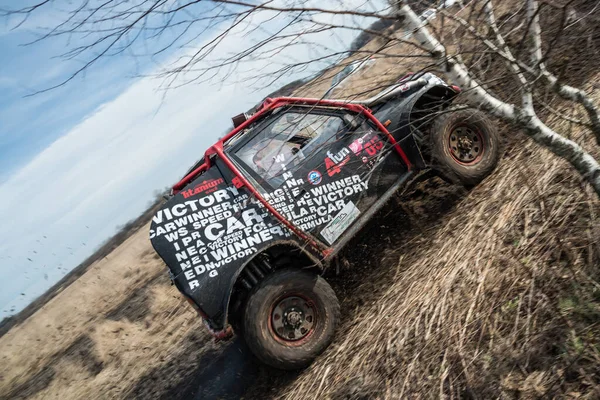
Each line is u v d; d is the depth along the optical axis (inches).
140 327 322.0
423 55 82.4
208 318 147.6
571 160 90.3
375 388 115.5
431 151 168.2
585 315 99.3
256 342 143.6
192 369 212.8
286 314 147.9
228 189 152.2
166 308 334.0
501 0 86.3
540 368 95.7
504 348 102.7
